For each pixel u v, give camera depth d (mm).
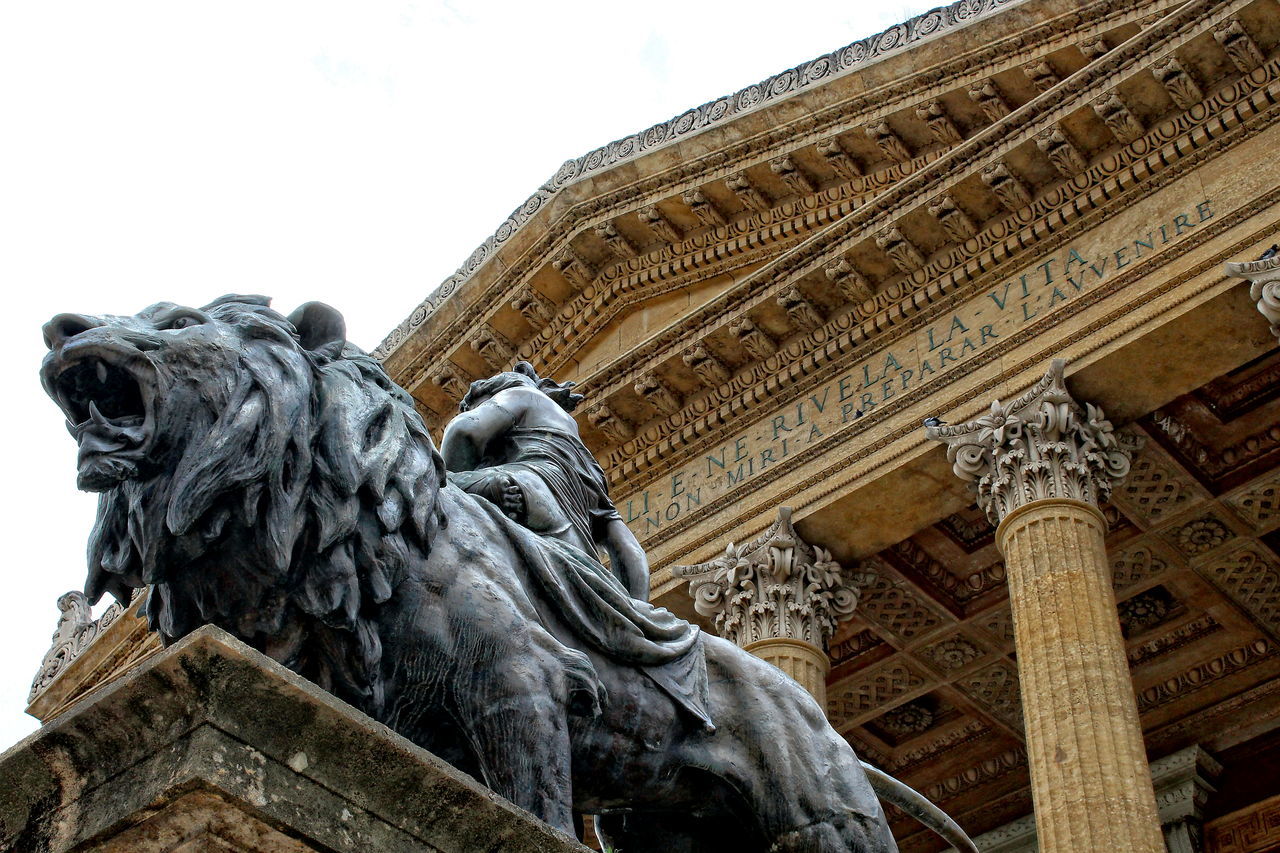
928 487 22344
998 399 21531
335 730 3471
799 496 23406
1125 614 27094
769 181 26688
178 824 3328
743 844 5172
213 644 3367
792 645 22156
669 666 4969
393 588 4520
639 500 25984
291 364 4531
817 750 5215
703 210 27297
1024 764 28625
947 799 29359
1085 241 22172
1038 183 22625
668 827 5227
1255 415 23625
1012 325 22203
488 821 3643
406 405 4820
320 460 4480
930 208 23078
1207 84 21281
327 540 4383
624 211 27891
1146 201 21734
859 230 23891
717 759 5027
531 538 4910
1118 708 17562
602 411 26172
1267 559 25109
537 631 4629
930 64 24266
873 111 25031
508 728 4480
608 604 4883
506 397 5695
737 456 25016
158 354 4336
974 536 25516
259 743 3406
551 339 29250
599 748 4809
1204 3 20891
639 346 25906
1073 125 22031
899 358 23625
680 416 25875
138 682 3404
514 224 29156
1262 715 26641
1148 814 16688
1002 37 23484
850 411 23734
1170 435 23734
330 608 4367
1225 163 21125
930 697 28531
